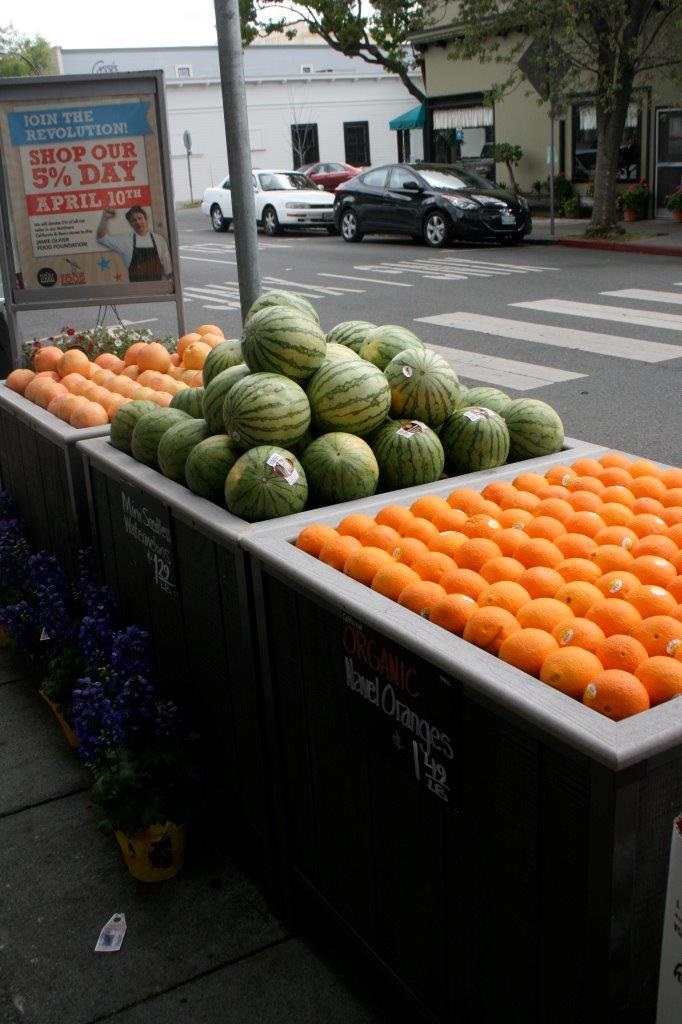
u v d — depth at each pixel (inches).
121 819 129.6
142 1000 116.6
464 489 128.3
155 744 138.6
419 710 92.0
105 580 176.1
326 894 117.8
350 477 131.3
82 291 264.4
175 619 146.4
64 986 119.4
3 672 198.2
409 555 109.3
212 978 119.3
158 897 133.9
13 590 198.4
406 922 102.7
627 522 116.9
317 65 1822.1
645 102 877.2
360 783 105.3
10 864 141.5
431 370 142.6
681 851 69.4
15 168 254.1
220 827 146.8
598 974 77.3
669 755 73.5
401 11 1028.5
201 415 161.5
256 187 1042.7
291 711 117.0
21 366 249.8
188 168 1640.0
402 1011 112.6
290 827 123.6
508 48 1016.2
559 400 346.0
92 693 141.2
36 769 164.1
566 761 76.2
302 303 156.4
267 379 132.1
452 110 1126.4
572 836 77.3
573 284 592.7
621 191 938.1
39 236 259.1
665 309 496.1
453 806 90.5
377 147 1814.7
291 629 112.7
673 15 751.1
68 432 178.1
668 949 72.3
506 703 80.0
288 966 120.6
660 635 87.2
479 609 93.9
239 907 131.6
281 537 118.0
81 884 136.9
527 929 84.7
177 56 1952.5
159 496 139.9
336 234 1026.7
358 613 97.0
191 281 724.7
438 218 824.3
